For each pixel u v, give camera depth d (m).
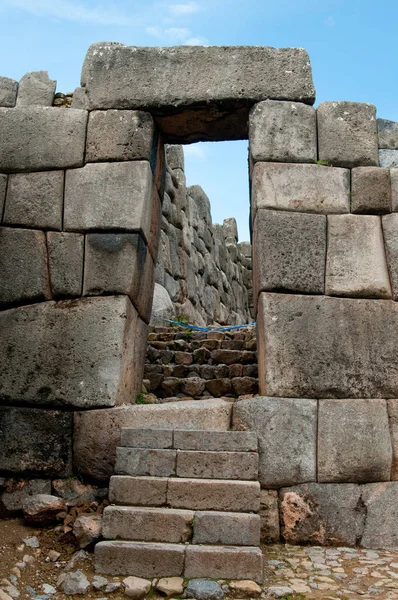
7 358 4.58
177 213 11.12
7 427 4.43
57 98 5.34
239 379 5.91
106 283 4.67
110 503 3.62
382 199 4.86
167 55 5.18
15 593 3.12
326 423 4.30
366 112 5.11
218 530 3.40
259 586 3.15
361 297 4.64
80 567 3.36
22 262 4.79
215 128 5.42
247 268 18.03
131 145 4.98
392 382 4.45
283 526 4.08
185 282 11.09
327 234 4.77
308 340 4.49
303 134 4.99
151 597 3.08
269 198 4.82
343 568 3.54
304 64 5.14
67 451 4.36
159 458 3.80
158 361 6.71
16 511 4.27
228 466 3.77
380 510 4.14
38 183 4.96
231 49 5.16
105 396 4.40
